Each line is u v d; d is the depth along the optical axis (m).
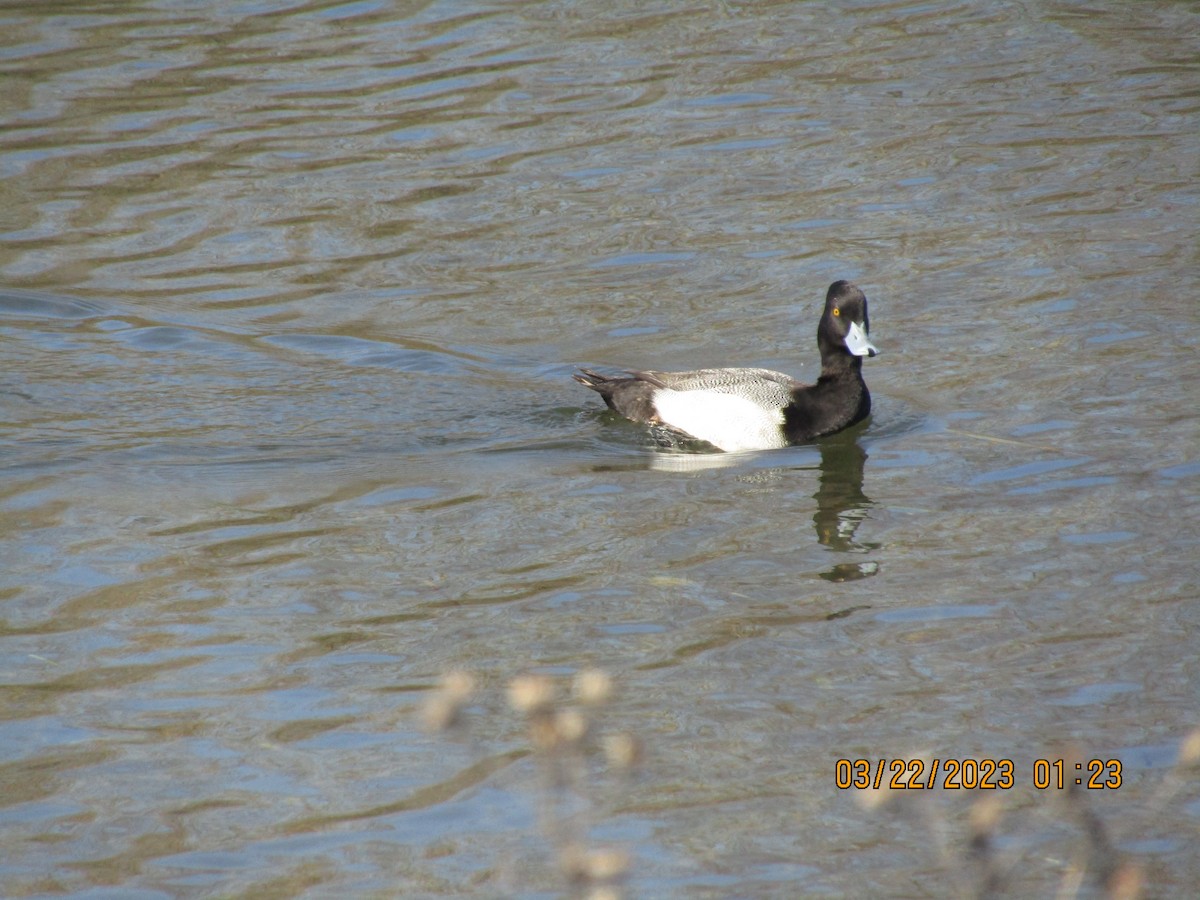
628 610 11.61
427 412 15.72
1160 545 12.47
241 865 8.63
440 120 23.72
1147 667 10.65
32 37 26.88
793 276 19.06
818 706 10.26
